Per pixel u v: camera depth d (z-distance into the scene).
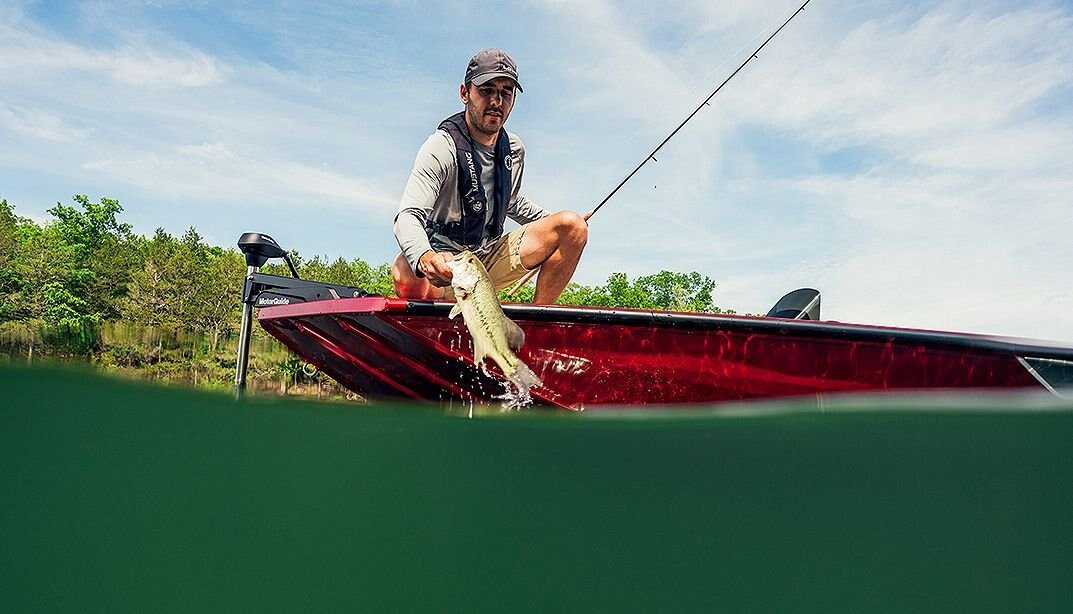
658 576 4.98
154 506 5.15
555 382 4.29
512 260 4.61
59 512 4.95
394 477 5.37
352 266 55.91
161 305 50.09
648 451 5.32
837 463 5.50
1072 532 5.59
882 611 5.00
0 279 50.50
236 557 4.67
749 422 4.68
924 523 5.55
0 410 5.40
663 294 52.88
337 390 4.92
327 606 4.75
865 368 4.20
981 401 4.31
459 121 4.35
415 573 4.85
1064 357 4.29
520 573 4.88
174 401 4.98
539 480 5.42
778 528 5.26
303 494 5.43
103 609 4.42
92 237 61.56
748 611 5.04
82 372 4.75
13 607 4.26
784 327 4.05
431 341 4.18
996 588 5.16
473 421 4.80
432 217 4.45
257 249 4.79
